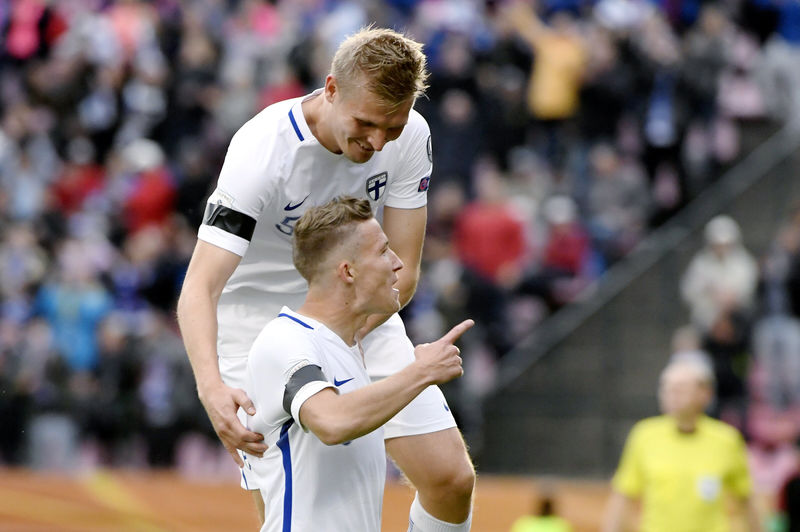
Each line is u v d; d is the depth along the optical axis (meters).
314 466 14.00
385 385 13.08
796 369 38.69
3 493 36.16
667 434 26.12
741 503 26.03
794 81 49.34
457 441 16.02
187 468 38.84
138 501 36.06
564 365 43.31
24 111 48.91
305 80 47.25
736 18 50.78
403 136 15.75
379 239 14.12
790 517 29.31
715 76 46.91
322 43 47.12
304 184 15.16
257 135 15.00
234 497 36.25
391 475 36.66
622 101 46.25
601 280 44.50
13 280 41.16
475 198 44.72
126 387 39.06
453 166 44.72
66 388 38.94
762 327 39.50
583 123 46.44
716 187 46.72
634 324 43.97
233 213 14.86
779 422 37.97
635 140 46.44
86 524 35.16
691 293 40.88
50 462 38.50
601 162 45.25
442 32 47.41
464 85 46.00
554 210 43.62
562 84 46.44
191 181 44.53
